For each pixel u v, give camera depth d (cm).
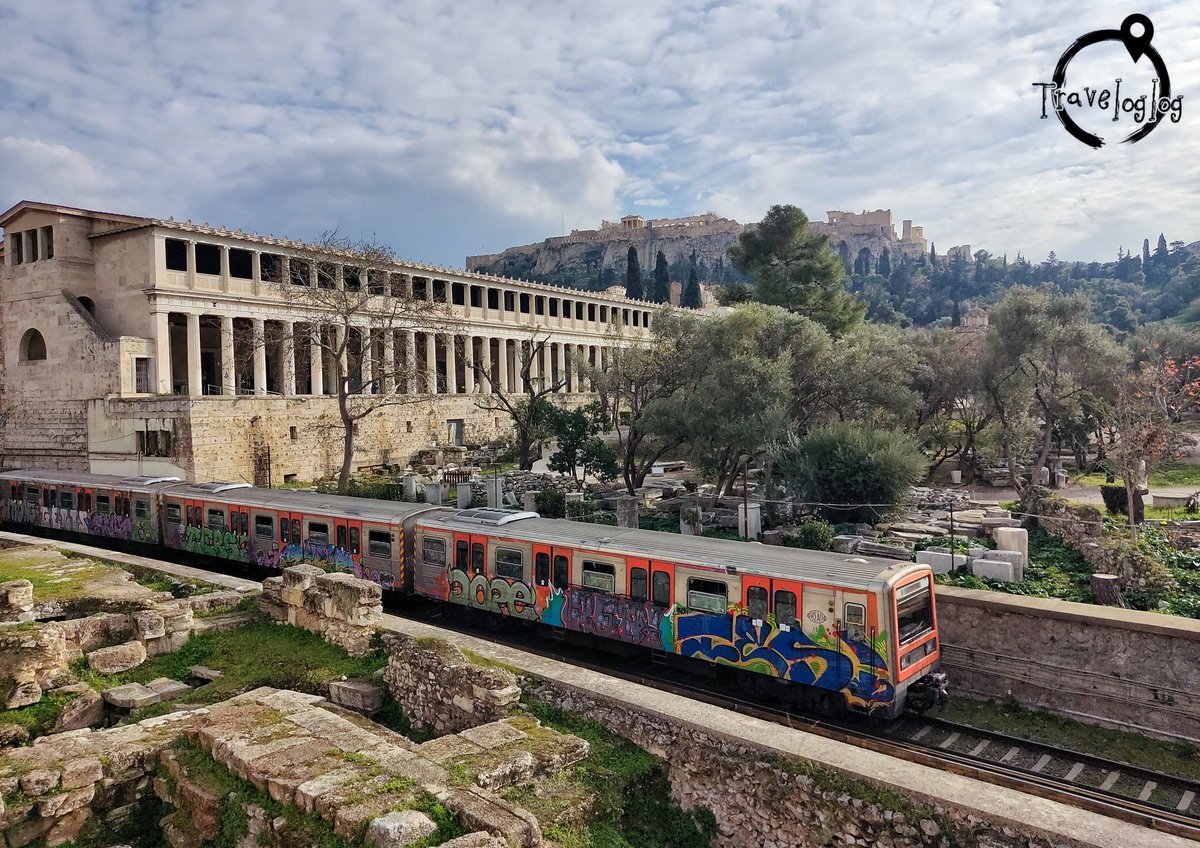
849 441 3147
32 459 5069
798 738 1059
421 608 2444
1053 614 1808
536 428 4612
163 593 1830
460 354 7406
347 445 4328
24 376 5103
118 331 4978
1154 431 2973
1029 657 1845
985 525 2911
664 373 4278
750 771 1035
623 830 1030
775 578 1659
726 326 4144
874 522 2992
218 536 2923
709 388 3625
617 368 4466
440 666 1312
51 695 1351
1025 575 2380
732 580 1720
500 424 6600
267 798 915
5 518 3978
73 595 1838
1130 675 1705
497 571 2169
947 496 3669
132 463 4544
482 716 1211
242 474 4594
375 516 2445
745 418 3484
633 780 1079
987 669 1881
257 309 5300
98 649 1558
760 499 3425
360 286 5084
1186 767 1514
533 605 2086
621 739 1168
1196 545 2583
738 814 1041
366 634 1554
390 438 5581
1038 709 1795
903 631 1557
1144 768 1452
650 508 3638
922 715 1655
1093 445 5516
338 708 1302
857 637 1549
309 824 851
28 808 939
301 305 5072
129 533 3272
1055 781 1353
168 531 3144
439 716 1297
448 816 843
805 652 1614
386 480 4453
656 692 1231
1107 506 3328
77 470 4834
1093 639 1761
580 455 4269
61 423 4912
